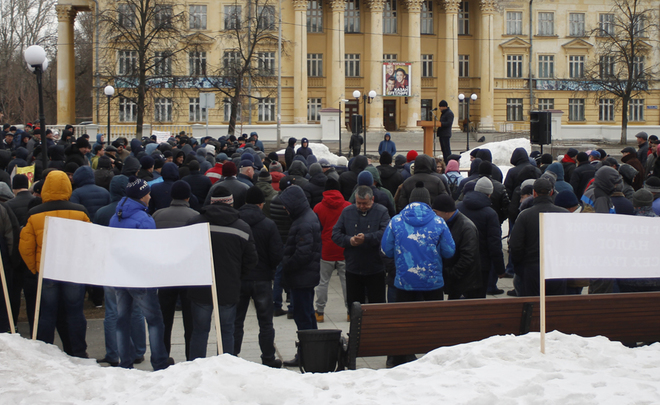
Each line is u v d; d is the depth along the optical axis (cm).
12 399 546
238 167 1374
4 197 941
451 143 5178
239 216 749
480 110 5762
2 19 6462
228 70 4341
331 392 569
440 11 5906
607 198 913
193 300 688
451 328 662
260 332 757
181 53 4966
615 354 639
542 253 641
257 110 5412
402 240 736
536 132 1795
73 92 5531
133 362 763
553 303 676
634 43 5047
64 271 651
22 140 2059
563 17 5831
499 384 562
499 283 1222
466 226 784
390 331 648
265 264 753
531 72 5691
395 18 5834
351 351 641
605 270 659
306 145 2125
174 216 787
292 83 5394
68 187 745
